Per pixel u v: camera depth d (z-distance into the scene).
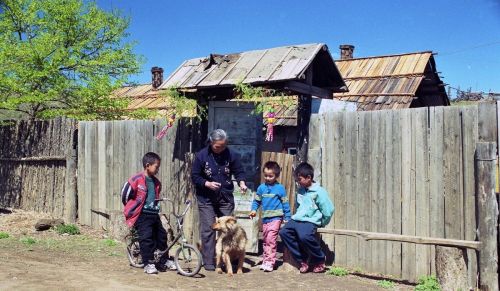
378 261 7.49
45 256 8.30
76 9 14.08
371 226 7.53
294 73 7.85
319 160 8.00
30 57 13.12
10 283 6.43
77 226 11.14
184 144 9.29
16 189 12.86
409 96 14.48
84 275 7.04
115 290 6.36
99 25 14.48
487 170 6.40
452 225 6.83
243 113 8.69
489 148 6.40
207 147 7.80
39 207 12.23
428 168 7.04
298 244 7.58
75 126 11.45
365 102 14.75
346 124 7.82
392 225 7.34
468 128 6.71
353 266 7.73
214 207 7.86
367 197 7.58
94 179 11.06
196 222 8.89
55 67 13.23
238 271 7.46
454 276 6.48
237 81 8.16
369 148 7.58
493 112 6.49
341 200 7.83
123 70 14.61
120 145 10.52
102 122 10.90
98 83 13.69
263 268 7.68
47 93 13.15
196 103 8.93
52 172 11.93
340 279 7.26
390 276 7.38
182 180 9.24
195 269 7.21
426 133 7.07
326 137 8.02
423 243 6.75
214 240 7.76
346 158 7.79
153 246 7.39
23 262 7.72
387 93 14.86
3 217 11.95
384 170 7.43
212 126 8.70
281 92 8.19
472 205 6.66
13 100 12.56
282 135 14.51
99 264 7.84
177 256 7.40
